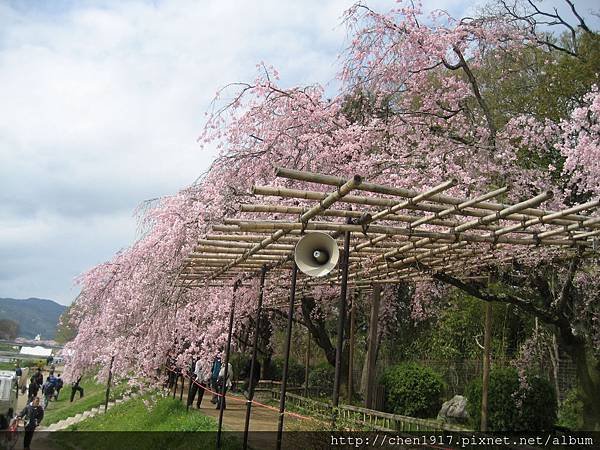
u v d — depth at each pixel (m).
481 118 9.83
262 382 17.39
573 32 11.40
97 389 25.59
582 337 8.97
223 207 8.56
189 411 12.42
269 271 8.62
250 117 9.20
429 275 8.40
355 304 12.98
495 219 5.03
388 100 9.68
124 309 12.30
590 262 8.29
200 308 11.05
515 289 9.66
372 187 4.33
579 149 7.11
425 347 15.32
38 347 56.38
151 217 11.19
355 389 15.52
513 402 9.30
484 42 9.75
